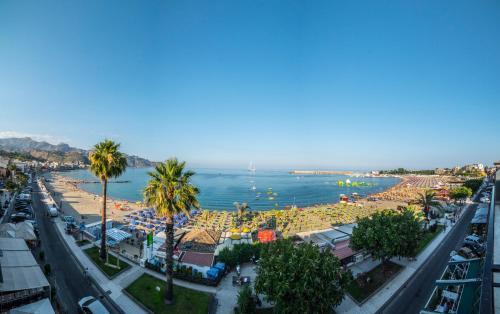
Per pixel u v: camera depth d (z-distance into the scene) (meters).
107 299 25.09
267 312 24.59
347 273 22.70
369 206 105.06
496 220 17.52
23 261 25.16
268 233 48.34
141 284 27.94
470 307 15.36
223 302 26.20
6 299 20.70
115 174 33.31
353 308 26.02
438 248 44.56
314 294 20.38
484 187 126.44
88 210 78.38
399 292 29.33
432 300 26.97
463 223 62.50
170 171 24.31
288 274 20.81
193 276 29.83
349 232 46.94
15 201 68.38
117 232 42.06
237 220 74.56
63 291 25.61
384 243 30.20
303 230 64.00
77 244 38.56
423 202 66.50
